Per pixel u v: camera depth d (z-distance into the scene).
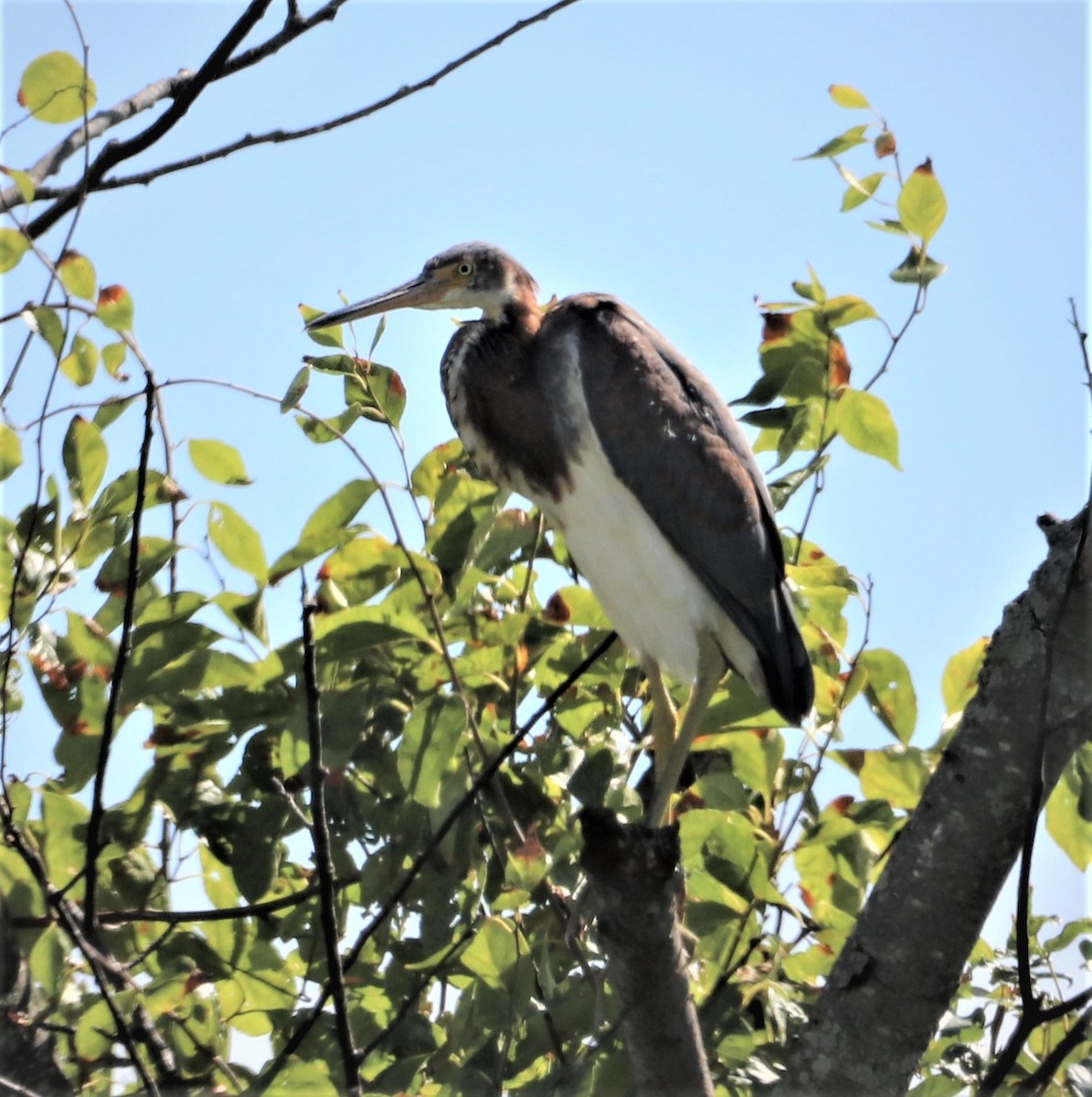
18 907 6.33
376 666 7.05
